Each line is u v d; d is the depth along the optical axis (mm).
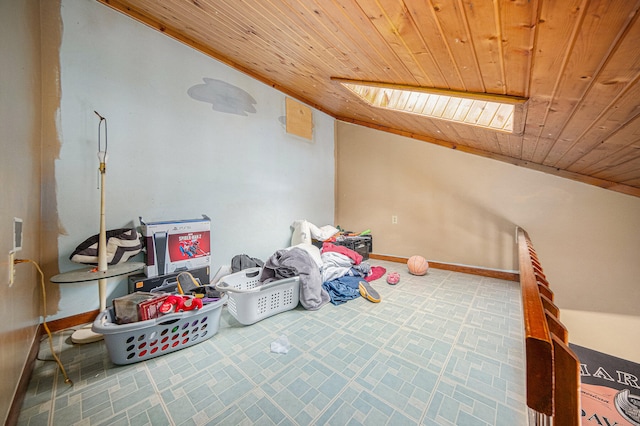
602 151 1502
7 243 946
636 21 526
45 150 1556
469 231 2996
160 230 1895
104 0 1786
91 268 1657
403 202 3473
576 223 2428
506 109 1772
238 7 1495
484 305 2086
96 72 1755
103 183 1605
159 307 1410
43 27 1536
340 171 4082
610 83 797
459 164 3035
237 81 2619
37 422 966
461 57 1025
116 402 1069
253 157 2807
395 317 1876
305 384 1181
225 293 1843
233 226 2613
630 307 2238
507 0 633
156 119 2051
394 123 3111
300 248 2496
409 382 1194
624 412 1498
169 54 2117
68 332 1628
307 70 2195
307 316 1900
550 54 777
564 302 2480
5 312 900
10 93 1035
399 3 839
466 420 984
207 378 1222
